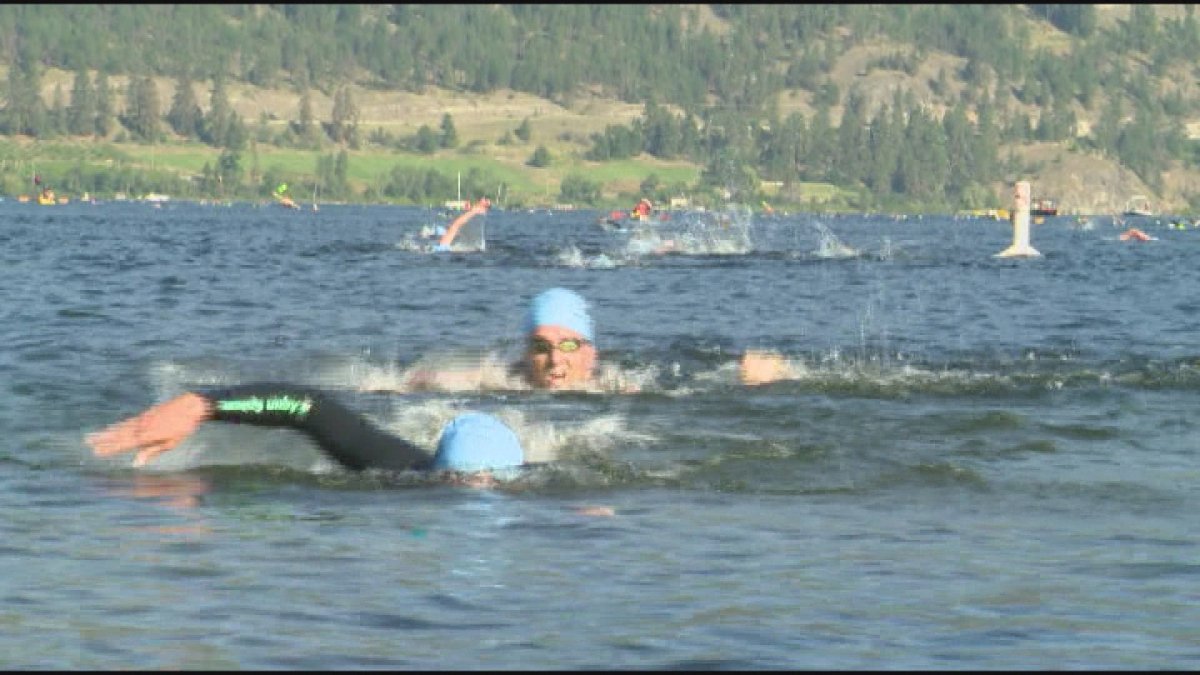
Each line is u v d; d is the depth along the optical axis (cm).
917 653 828
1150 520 1208
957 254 8575
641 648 833
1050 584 987
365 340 2695
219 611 898
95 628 859
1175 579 1004
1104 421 1720
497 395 1831
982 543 1115
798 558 1059
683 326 3153
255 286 4231
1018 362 2423
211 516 1173
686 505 1247
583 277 4919
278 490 1270
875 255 7694
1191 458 1505
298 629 862
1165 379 2075
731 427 1631
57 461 1402
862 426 1648
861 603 934
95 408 1762
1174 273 6253
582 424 1628
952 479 1378
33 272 4897
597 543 1098
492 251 7344
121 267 5350
